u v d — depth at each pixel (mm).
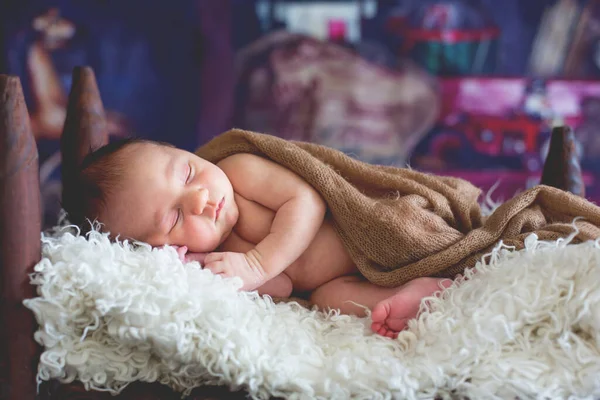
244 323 875
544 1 2836
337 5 2863
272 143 1134
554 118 2896
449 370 849
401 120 2926
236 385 856
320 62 2900
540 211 1105
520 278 889
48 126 2904
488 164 2939
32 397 858
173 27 2887
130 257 901
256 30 2893
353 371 848
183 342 843
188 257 1044
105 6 2859
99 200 1053
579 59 2861
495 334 849
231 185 1110
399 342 925
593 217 1074
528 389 817
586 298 837
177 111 2949
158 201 1029
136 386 895
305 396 839
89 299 855
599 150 2893
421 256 1052
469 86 2898
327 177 1096
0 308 832
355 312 1086
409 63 2891
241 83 2932
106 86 2910
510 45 2875
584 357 827
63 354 857
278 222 1068
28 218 832
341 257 1132
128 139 1128
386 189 1165
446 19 2859
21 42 2861
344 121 2930
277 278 1124
